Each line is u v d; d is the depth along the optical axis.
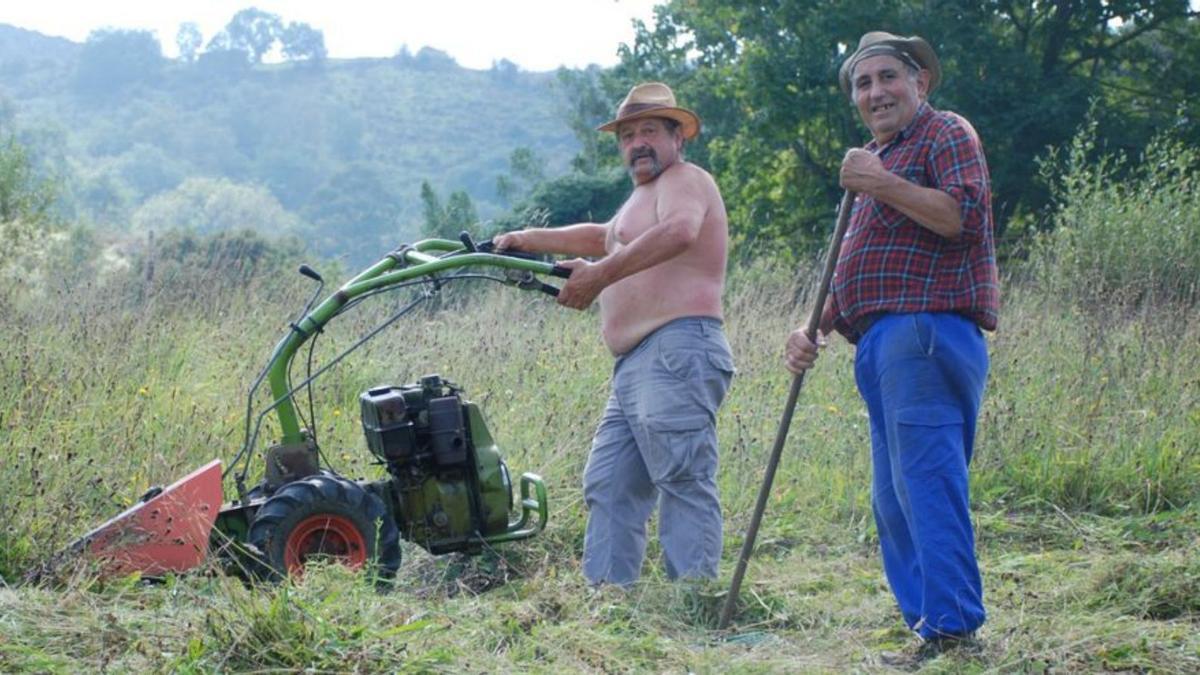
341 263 13.54
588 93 43.19
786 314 11.73
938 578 4.74
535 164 43.62
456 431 5.99
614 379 5.95
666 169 5.88
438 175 194.62
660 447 5.72
